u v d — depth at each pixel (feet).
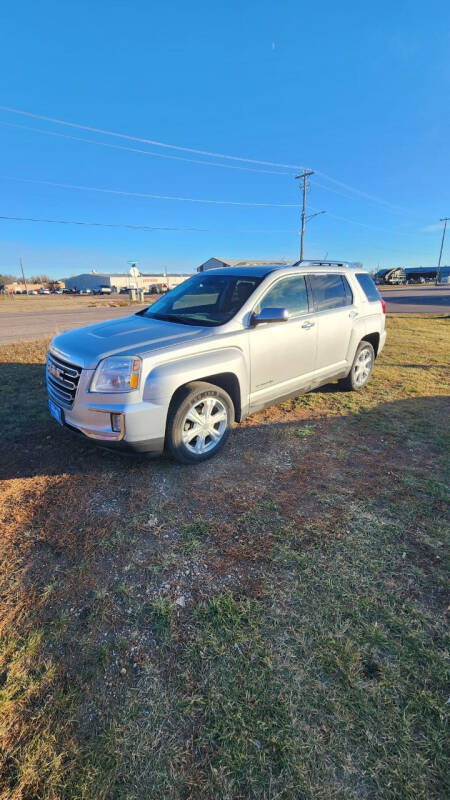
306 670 5.69
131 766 4.66
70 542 8.38
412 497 9.85
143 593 7.09
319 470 11.21
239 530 8.68
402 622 6.43
